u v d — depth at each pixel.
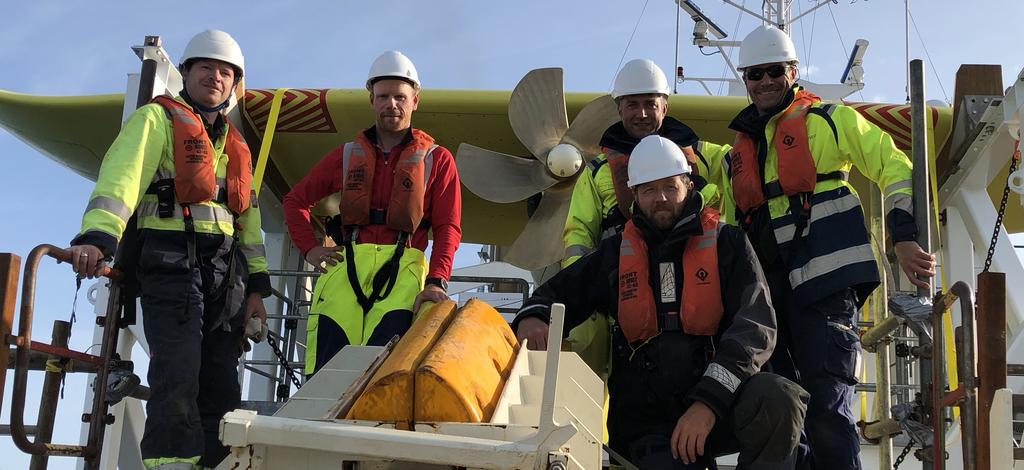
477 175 6.80
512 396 3.03
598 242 5.15
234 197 4.45
